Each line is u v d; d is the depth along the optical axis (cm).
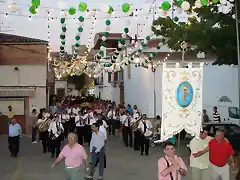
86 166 936
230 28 1636
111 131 2617
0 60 2633
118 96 4134
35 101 2623
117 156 1691
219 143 896
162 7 1016
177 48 1816
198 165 909
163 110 760
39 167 1409
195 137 847
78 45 1730
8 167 1416
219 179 940
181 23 1781
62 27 1491
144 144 1734
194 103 760
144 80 2773
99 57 2350
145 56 2522
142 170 1358
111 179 1205
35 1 949
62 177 1229
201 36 1677
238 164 953
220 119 2405
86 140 2130
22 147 1969
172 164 698
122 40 1728
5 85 2634
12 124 1656
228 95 2631
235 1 1511
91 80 7075
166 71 758
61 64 4019
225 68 2620
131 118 2008
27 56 2650
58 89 7219
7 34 2828
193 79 758
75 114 2323
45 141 1764
